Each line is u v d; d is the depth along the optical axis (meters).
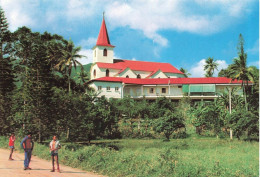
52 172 11.94
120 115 40.12
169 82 58.53
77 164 14.00
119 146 25.86
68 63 50.22
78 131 28.56
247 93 45.69
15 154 18.73
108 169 12.20
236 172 10.53
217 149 21.62
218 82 57.19
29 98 27.64
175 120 33.66
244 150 20.62
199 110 39.62
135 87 59.72
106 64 68.56
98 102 34.59
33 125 27.48
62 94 29.86
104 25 74.62
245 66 43.84
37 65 28.31
